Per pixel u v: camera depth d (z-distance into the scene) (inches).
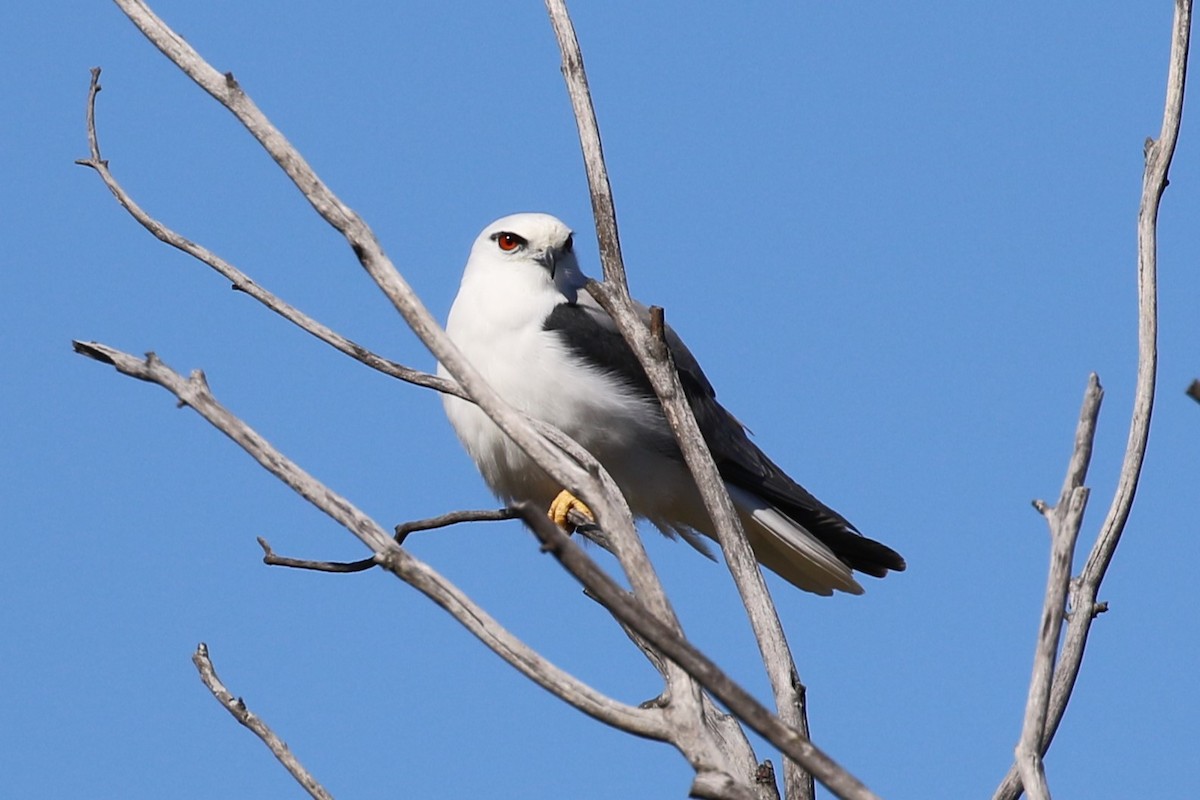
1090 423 174.9
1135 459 241.9
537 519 141.0
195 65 207.6
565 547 141.6
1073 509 174.2
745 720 147.5
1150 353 250.4
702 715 171.2
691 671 146.5
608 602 143.7
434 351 193.3
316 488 178.7
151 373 186.9
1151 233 258.7
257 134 203.9
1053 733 220.5
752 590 259.9
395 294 194.5
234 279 247.8
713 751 168.9
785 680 246.4
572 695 169.3
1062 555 174.1
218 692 236.1
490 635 170.7
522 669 169.9
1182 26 270.5
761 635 254.2
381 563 173.2
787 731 147.9
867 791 146.9
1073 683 224.1
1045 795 170.2
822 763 147.3
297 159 201.0
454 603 171.9
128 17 213.5
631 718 169.6
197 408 183.8
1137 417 244.8
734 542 266.1
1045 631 175.2
